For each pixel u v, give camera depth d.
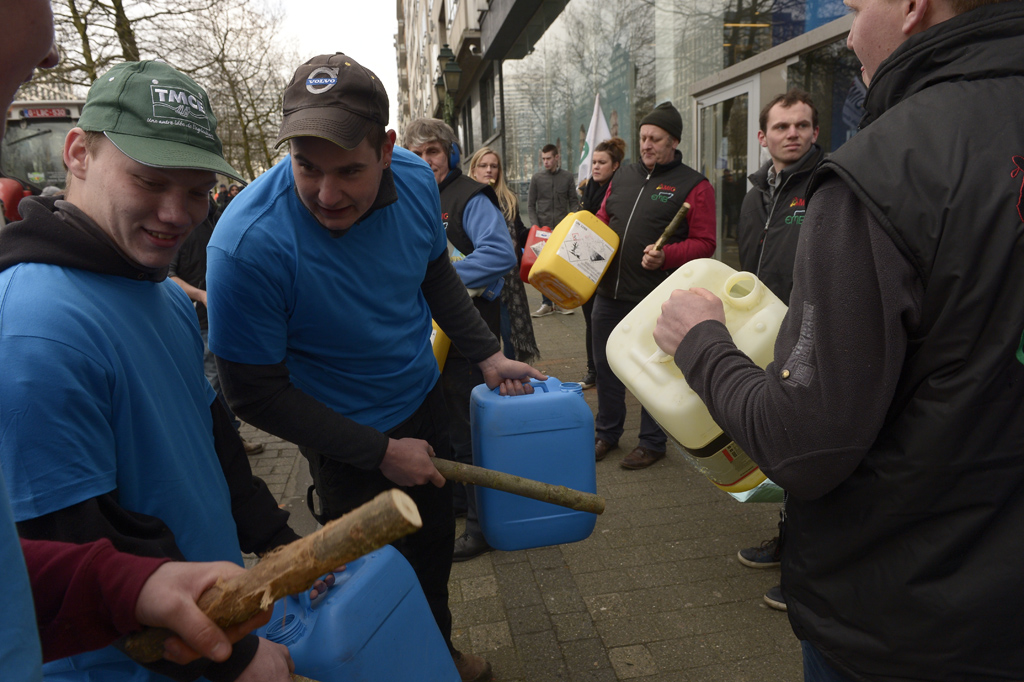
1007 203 0.85
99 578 0.83
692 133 7.18
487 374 2.10
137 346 1.08
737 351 1.17
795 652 2.26
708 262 1.80
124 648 0.90
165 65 1.10
